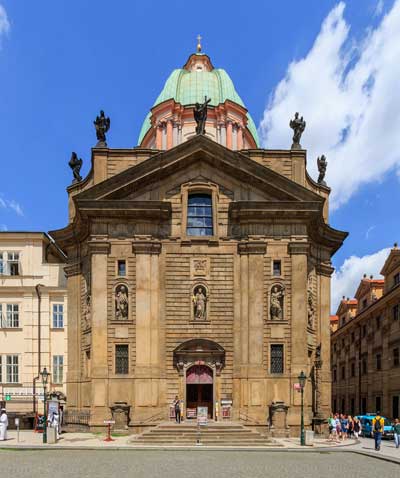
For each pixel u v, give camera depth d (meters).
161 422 44.69
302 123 52.88
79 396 51.38
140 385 46.34
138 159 51.41
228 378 47.25
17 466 28.22
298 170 51.84
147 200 49.28
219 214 49.72
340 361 99.00
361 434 55.56
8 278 62.88
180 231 49.28
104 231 48.81
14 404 60.12
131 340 47.38
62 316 62.69
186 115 67.62
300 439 42.53
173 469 26.88
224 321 48.12
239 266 48.81
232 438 40.25
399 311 68.94
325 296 55.66
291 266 48.62
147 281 48.00
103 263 48.25
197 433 40.03
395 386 69.12
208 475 24.95
